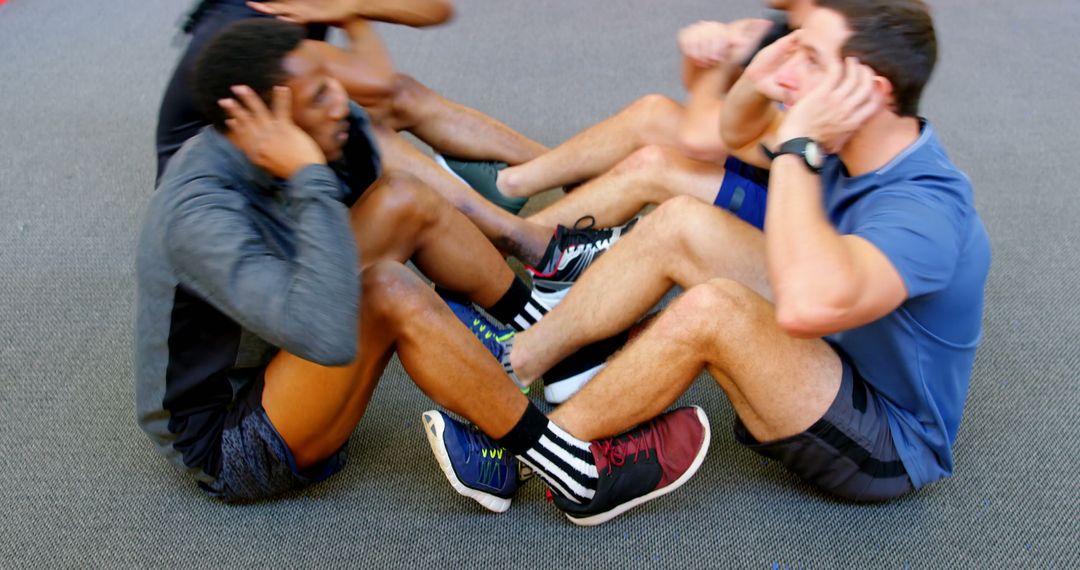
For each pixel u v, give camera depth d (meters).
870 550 1.55
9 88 3.16
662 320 1.47
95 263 2.31
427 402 1.89
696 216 1.64
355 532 1.59
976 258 1.36
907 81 1.28
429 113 2.31
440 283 1.82
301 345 1.24
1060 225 2.50
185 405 1.46
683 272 1.68
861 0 1.29
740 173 2.07
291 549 1.55
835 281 1.21
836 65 1.30
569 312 1.74
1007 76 3.39
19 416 1.84
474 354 1.42
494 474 1.55
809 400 1.44
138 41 3.55
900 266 1.25
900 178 1.33
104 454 1.75
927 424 1.52
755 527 1.60
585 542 1.57
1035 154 2.86
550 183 2.29
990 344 2.06
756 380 1.45
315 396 1.42
